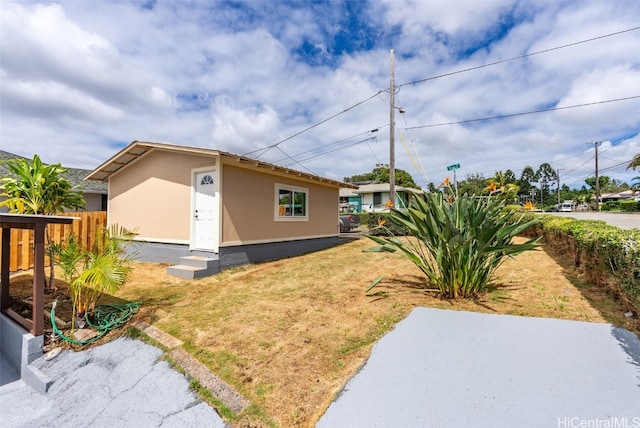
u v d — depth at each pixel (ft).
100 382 10.68
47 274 22.89
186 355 11.05
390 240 15.80
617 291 12.17
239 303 16.12
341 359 9.89
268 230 28.89
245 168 26.55
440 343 10.16
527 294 14.23
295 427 7.37
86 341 12.94
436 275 16.14
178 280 21.54
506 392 7.57
